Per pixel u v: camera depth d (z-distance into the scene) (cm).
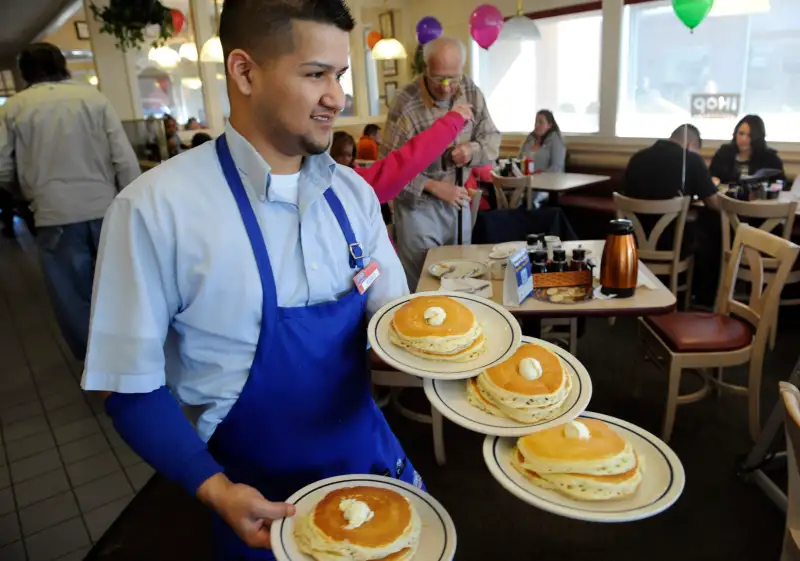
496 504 201
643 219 335
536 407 76
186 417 84
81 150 271
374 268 96
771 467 208
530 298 193
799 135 462
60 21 730
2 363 326
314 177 86
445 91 247
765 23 457
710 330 221
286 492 91
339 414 93
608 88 546
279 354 84
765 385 265
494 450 74
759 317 215
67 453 240
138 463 232
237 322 81
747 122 390
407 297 101
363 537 67
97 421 262
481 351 88
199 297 80
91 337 77
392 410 258
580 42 583
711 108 504
